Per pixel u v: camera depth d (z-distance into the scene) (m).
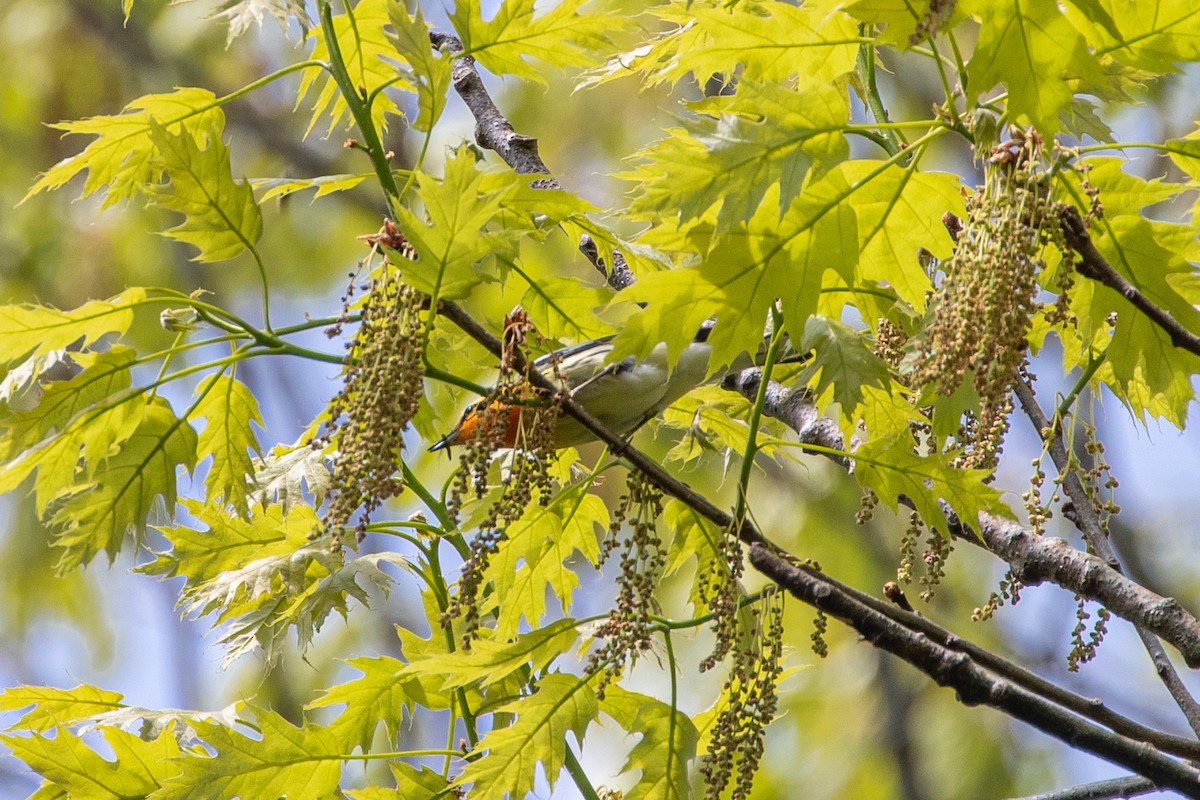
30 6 17.62
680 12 6.70
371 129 5.86
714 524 5.95
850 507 15.54
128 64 17.78
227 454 5.95
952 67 5.41
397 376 4.98
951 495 5.90
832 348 5.85
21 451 5.54
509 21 6.35
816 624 5.21
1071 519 6.60
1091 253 5.08
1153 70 5.21
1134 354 5.79
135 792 6.34
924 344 5.26
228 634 6.52
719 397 7.98
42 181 6.46
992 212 4.84
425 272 5.16
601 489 14.47
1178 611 5.91
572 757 6.43
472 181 5.06
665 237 5.53
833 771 15.36
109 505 5.71
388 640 15.49
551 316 7.32
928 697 15.73
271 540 6.75
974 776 15.14
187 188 5.48
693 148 5.13
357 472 4.86
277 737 6.14
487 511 5.89
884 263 5.91
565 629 5.92
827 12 5.47
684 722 5.91
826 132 5.16
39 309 5.41
